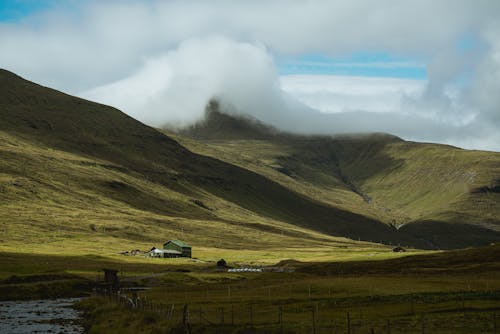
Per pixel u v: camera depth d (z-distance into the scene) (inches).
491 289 4357.8
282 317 3437.5
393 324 2997.0
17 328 3612.2
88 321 3796.8
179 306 4143.7
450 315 3233.3
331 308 3789.4
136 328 3218.5
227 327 3056.1
